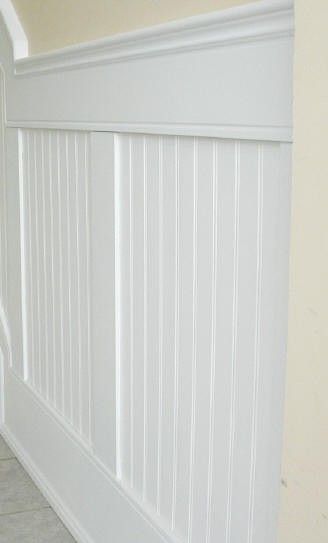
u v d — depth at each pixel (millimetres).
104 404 1856
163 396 1593
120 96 1632
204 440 1452
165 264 1536
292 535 1077
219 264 1351
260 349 1256
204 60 1313
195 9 1380
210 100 1305
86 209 1899
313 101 960
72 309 2047
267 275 1221
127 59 1587
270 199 1199
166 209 1514
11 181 2436
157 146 1526
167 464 1601
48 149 2123
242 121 1224
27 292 2412
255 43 1177
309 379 1015
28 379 2475
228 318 1338
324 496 1004
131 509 1747
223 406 1379
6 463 2516
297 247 1015
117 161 1696
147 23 1556
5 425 2705
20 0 2248
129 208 1665
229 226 1312
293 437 1057
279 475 1203
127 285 1709
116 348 1771
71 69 1881
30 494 2305
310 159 975
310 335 1005
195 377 1463
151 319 1615
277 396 1188
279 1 1094
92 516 1976
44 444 2305
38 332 2340
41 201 2217
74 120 1887
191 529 1523
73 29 1913
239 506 1356
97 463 1919
